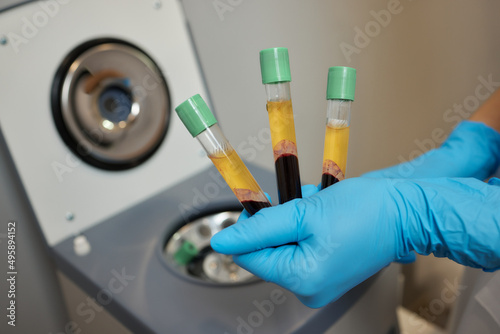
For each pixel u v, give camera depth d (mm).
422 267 1162
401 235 466
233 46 972
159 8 858
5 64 690
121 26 807
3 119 699
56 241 768
